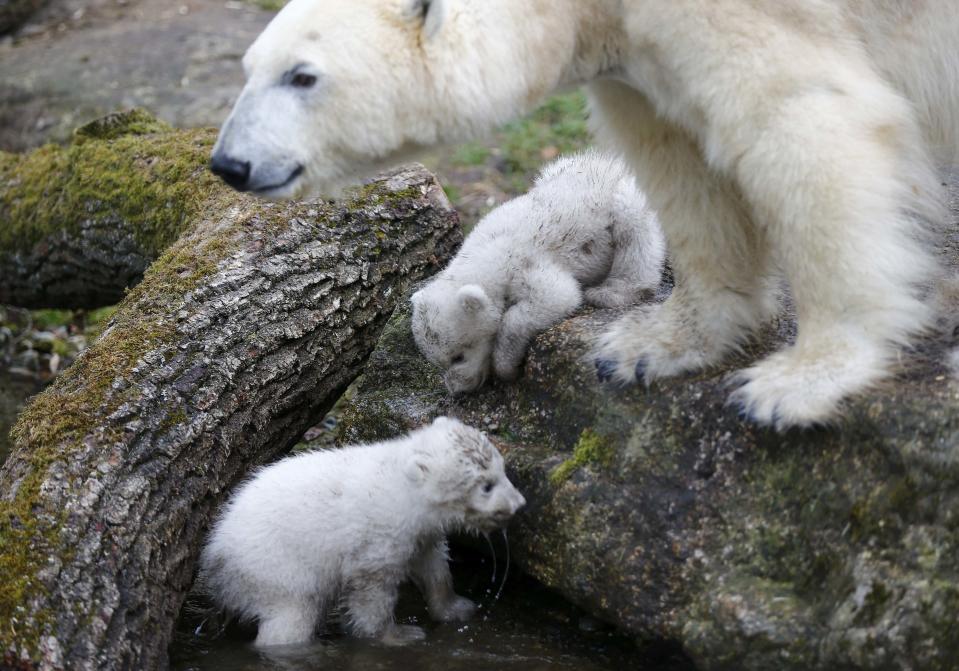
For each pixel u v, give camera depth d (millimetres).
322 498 8250
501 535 8555
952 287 7801
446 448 8070
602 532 7777
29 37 23578
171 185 11734
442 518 8141
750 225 7762
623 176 9211
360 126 6992
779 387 7094
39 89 20609
